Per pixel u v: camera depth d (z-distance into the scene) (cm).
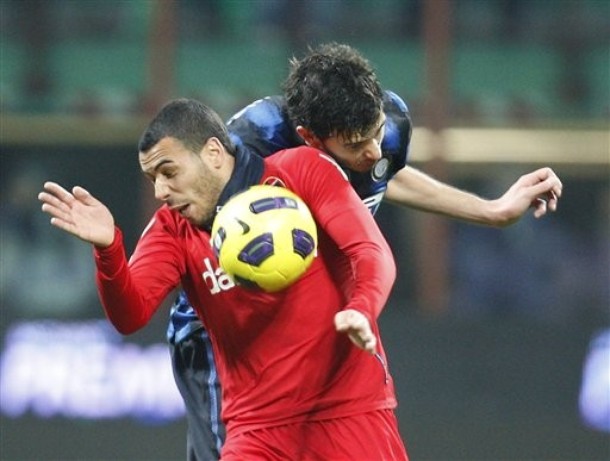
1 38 4325
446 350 3553
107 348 3450
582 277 4209
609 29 4519
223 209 1293
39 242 4166
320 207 1317
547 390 3556
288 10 4406
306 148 1363
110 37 4353
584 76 4481
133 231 4475
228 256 1279
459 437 3528
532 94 4453
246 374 1377
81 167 4425
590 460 3541
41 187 4356
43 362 3438
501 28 4475
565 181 4562
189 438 1628
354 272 1274
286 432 1369
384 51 4375
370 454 1372
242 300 1344
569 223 4478
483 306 4134
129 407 3431
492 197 4378
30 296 4109
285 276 1284
